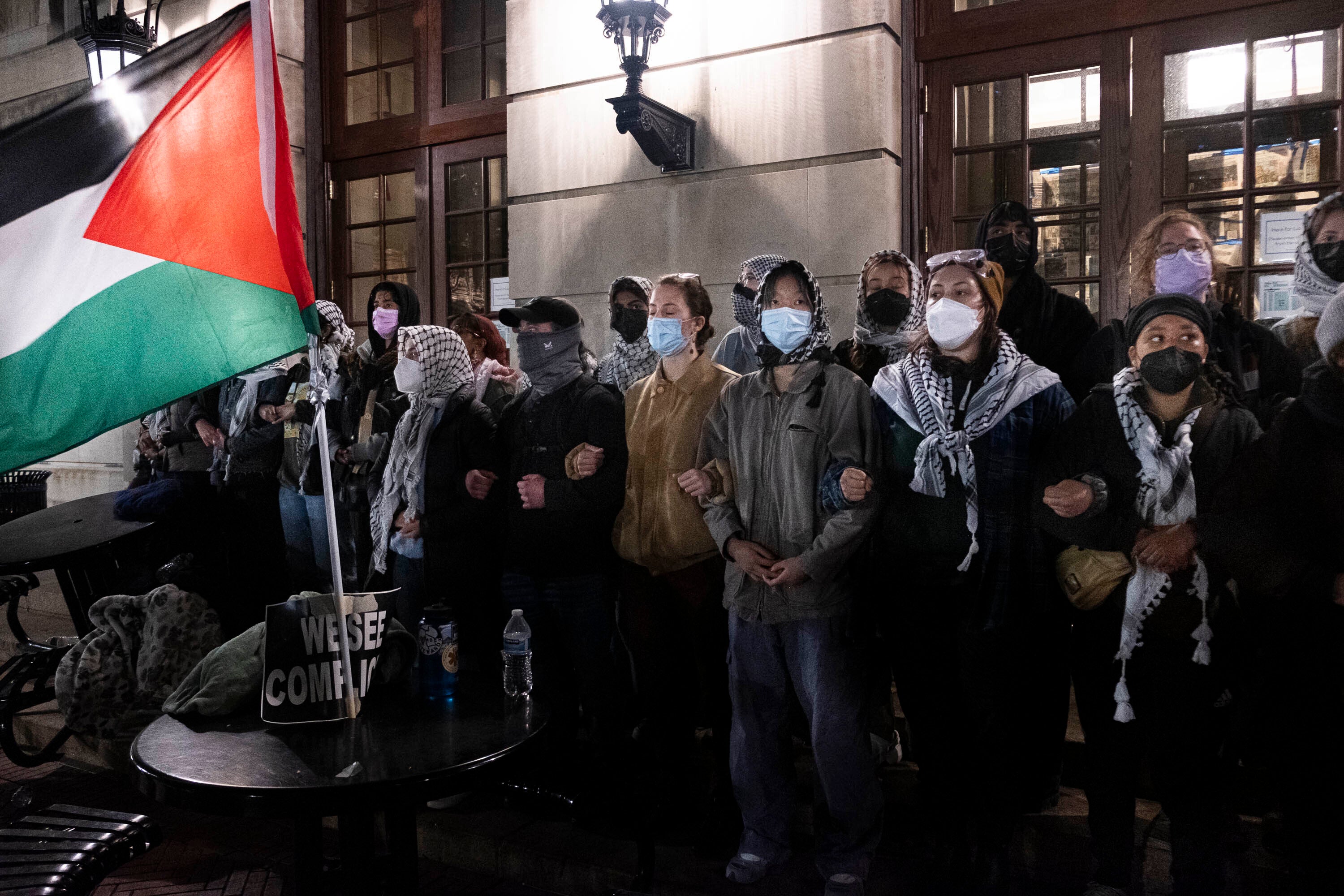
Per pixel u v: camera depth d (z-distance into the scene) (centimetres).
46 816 201
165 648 338
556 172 429
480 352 351
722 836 254
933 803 225
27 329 194
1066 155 351
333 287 533
